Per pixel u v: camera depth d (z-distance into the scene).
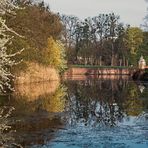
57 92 41.88
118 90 47.47
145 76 72.62
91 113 26.47
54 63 59.41
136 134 18.83
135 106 30.67
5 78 14.72
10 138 17.00
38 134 18.19
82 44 112.94
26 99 32.28
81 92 43.84
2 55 13.47
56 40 63.72
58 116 24.44
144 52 103.94
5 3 13.22
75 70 95.50
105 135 18.50
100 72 98.12
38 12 41.66
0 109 25.28
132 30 111.88
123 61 111.75
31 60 44.66
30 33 38.69
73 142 16.73
